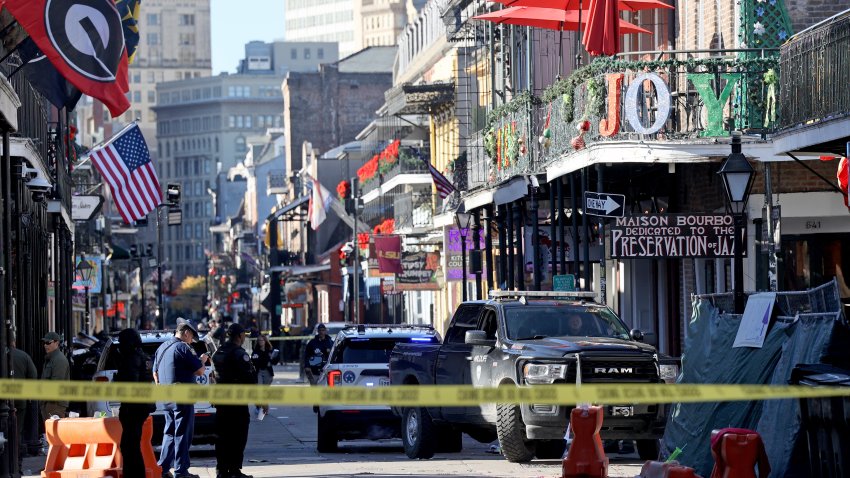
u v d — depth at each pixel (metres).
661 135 89.12
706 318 66.06
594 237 123.00
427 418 78.75
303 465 76.69
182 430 68.75
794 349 56.91
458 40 170.25
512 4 105.06
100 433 61.00
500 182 119.12
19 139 92.75
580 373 66.75
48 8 67.69
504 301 74.44
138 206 149.12
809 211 90.75
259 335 137.62
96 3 68.31
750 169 68.69
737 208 68.69
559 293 76.31
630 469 68.00
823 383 50.22
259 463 79.56
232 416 66.12
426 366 79.50
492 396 34.47
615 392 35.41
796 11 91.50
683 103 92.56
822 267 92.25
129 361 60.19
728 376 62.34
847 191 68.69
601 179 91.19
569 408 67.44
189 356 69.06
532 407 68.12
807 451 55.19
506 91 138.00
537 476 65.38
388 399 34.41
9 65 94.81
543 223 126.38
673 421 66.81
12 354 73.75
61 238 142.38
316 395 35.19
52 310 175.25
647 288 119.31
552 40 130.00
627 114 89.38
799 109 72.94
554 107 102.75
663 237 84.50
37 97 117.31
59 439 61.34
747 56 90.25
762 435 58.28
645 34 110.50
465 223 141.25
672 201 105.50
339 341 89.12
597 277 129.00
